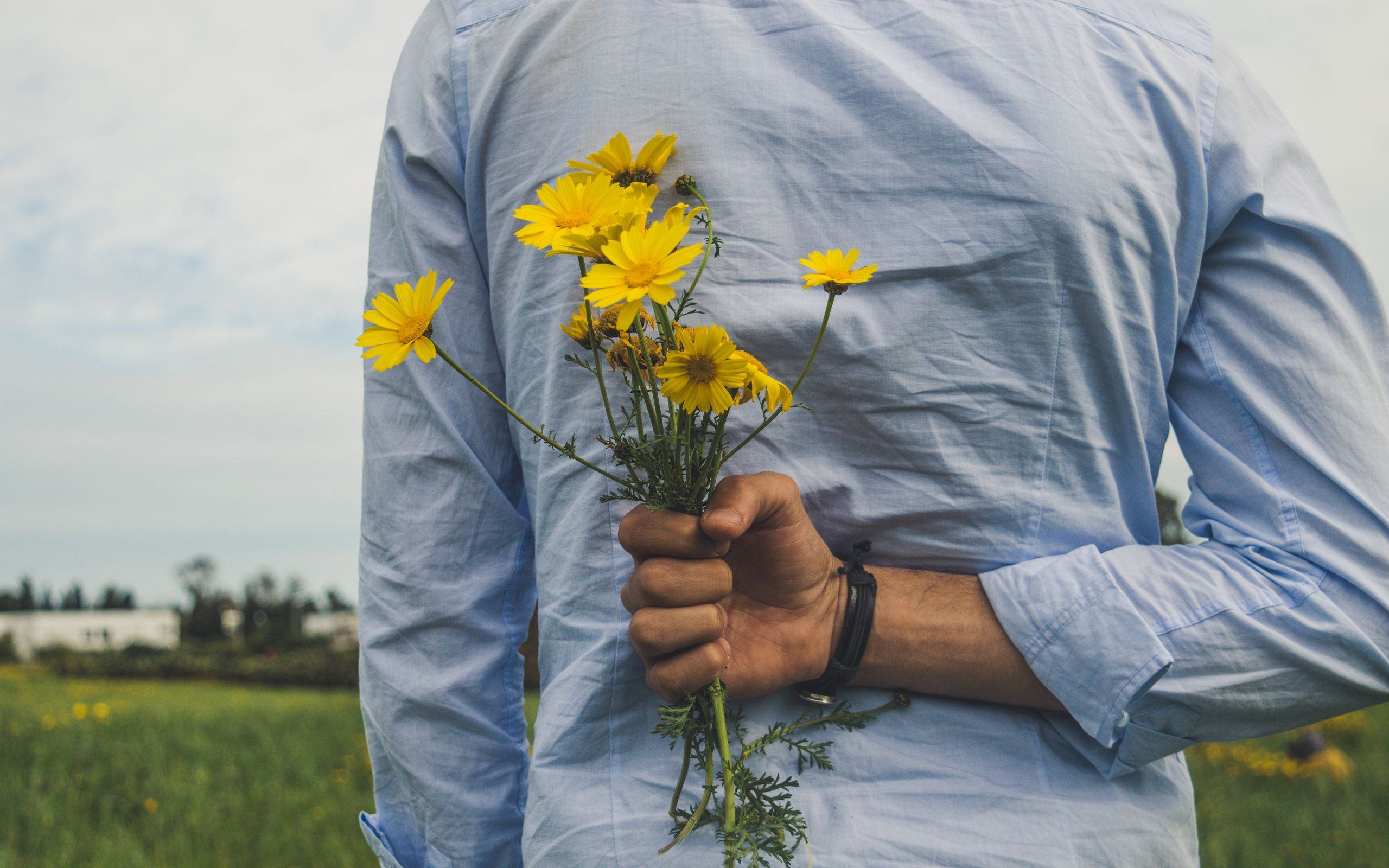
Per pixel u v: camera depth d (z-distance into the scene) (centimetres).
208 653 2492
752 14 80
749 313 76
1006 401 77
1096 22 81
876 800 75
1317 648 73
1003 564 79
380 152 97
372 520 94
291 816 465
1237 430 80
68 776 518
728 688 74
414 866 94
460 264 91
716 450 70
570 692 79
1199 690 72
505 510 92
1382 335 81
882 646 76
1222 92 82
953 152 76
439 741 90
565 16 84
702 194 77
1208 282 82
